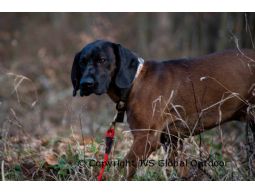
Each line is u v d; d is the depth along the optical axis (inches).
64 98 527.2
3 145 295.7
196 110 274.2
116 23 745.0
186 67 276.8
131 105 267.0
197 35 622.8
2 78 522.9
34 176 273.3
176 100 271.9
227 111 276.2
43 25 761.6
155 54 658.2
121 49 266.1
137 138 263.7
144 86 267.4
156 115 265.4
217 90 272.5
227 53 279.4
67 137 354.6
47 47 700.0
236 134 358.0
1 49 686.5
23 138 325.1
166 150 275.1
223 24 512.4
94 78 259.4
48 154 301.0
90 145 302.7
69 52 669.3
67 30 737.0
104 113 454.3
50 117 470.6
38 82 592.7
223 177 259.8
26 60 652.7
